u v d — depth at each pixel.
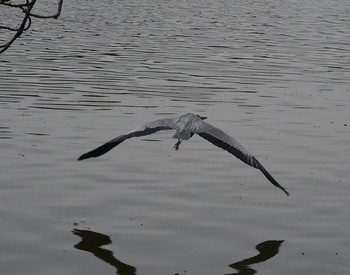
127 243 14.79
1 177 18.22
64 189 17.59
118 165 19.53
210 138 7.80
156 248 14.60
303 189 17.98
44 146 20.91
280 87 30.17
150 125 7.86
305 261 14.12
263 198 17.36
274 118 24.95
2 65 32.56
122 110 25.41
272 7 62.69
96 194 17.34
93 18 50.75
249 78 31.72
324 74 33.25
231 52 38.22
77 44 39.25
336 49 40.41
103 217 16.05
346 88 30.41
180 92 28.52
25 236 14.98
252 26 49.16
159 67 33.41
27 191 17.39
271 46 40.66
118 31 44.75
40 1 59.06
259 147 21.47
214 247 14.70
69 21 48.59
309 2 68.31
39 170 18.86
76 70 32.09
